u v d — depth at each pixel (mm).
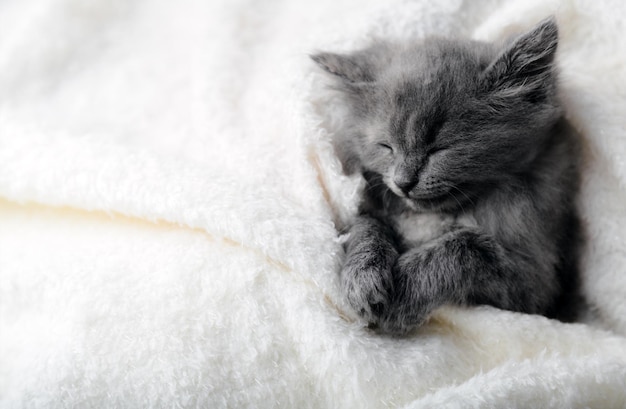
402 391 297
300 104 353
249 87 401
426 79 328
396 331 318
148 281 318
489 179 332
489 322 317
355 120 350
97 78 436
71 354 302
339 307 315
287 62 375
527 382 285
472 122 320
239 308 309
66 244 341
